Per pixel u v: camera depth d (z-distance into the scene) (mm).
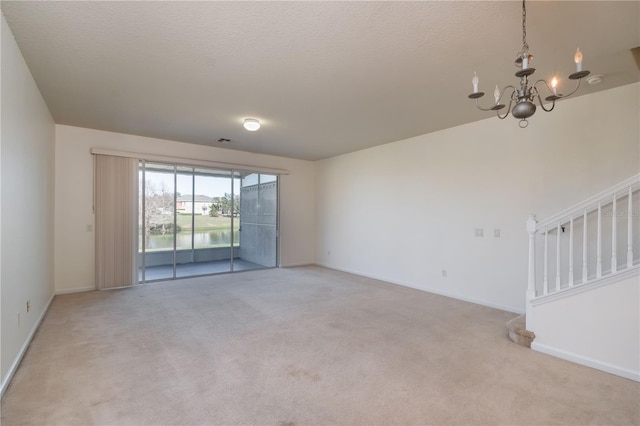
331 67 2771
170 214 5793
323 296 4648
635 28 2158
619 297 2459
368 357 2719
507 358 2715
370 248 6027
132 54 2561
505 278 4047
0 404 1997
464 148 4500
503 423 1887
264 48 2461
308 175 7488
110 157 4977
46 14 2031
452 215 4645
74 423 1836
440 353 2805
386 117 4172
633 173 3123
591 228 3381
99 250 4883
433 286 4895
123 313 3799
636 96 3107
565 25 2131
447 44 2391
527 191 3852
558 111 3602
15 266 2443
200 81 3070
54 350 2775
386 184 5715
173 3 1918
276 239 7051
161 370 2459
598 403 2084
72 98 3535
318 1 1896
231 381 2314
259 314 3814
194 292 4820
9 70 2227
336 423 1875
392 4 1926
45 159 3764
